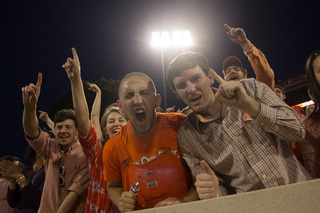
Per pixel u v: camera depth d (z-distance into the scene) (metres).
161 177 1.43
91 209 1.77
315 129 1.67
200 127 1.49
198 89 1.43
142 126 1.48
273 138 1.41
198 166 1.46
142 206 1.45
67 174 2.13
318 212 0.59
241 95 1.20
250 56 2.21
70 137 2.29
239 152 1.39
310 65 1.75
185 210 0.70
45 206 2.00
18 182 2.22
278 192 0.63
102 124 2.55
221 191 1.44
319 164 1.62
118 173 1.58
